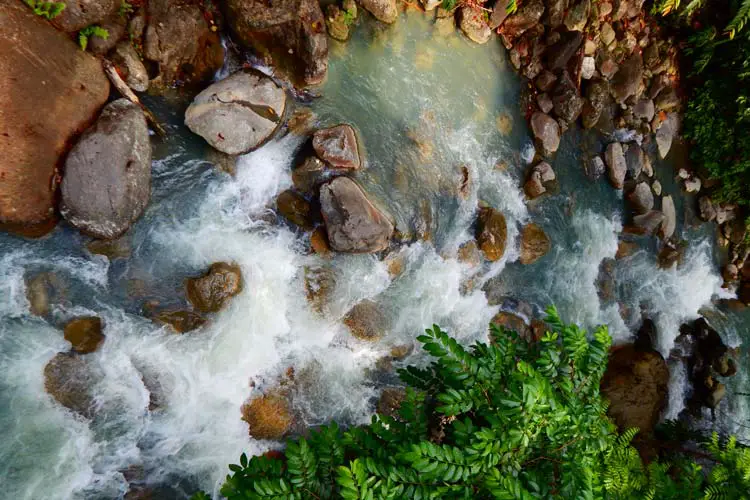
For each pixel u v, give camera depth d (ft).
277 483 7.17
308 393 14.49
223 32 14.19
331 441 7.95
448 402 7.87
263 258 14.38
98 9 11.55
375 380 15.62
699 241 25.46
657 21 23.17
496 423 7.48
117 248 12.59
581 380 9.07
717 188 25.12
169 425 12.55
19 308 11.33
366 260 15.96
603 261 22.07
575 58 20.42
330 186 14.79
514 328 18.67
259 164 14.60
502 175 19.61
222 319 13.53
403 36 17.76
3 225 11.07
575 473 7.38
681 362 23.40
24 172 10.65
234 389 13.47
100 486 11.63
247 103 13.91
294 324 14.61
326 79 15.97
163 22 12.84
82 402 11.62
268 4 13.69
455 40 18.92
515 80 20.34
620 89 22.53
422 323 16.79
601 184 22.35
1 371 10.92
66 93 11.28
